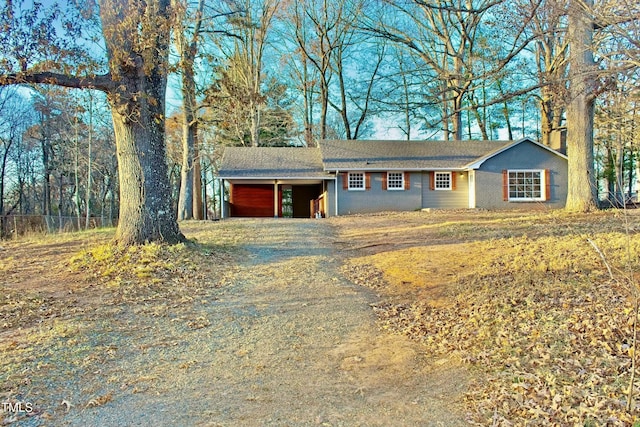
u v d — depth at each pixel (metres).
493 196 21.88
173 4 11.19
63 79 8.64
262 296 7.56
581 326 5.18
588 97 14.02
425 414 3.69
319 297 7.53
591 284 6.56
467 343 5.29
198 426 3.43
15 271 8.43
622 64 8.24
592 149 15.13
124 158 9.82
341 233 14.91
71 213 42.75
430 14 25.36
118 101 9.05
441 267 9.08
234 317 6.43
